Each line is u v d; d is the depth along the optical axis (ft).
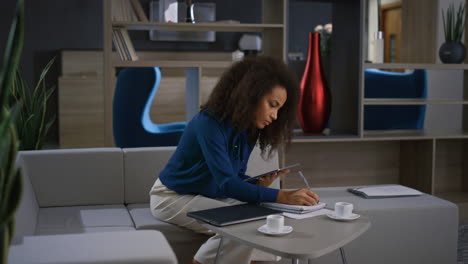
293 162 12.60
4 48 25.27
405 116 13.28
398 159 13.26
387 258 7.72
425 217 7.80
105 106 12.00
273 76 6.21
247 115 6.18
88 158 8.77
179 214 7.11
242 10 27.43
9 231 3.15
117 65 12.01
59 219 7.79
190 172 7.02
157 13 25.77
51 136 25.77
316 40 11.97
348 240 5.11
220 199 7.33
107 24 11.90
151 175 9.02
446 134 12.43
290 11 27.32
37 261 3.51
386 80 13.21
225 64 12.50
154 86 13.06
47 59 25.90
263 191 6.15
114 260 3.56
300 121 12.26
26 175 8.05
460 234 10.87
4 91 3.06
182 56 26.81
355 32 11.86
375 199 8.20
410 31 13.08
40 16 25.71
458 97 14.55
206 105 6.63
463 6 14.11
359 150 12.95
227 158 6.28
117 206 8.71
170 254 3.68
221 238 6.18
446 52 12.50
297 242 4.95
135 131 13.07
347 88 12.29
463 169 13.60
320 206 6.23
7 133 3.06
